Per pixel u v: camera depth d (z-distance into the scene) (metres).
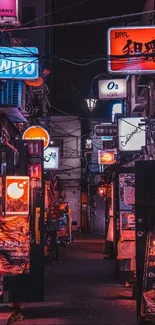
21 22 13.02
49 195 23.62
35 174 10.86
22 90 16.59
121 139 19.83
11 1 12.69
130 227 15.21
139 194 9.00
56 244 21.45
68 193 45.56
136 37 13.97
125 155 24.28
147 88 18.25
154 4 20.12
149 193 8.98
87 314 10.90
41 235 10.68
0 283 10.54
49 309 11.45
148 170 9.01
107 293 13.66
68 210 30.58
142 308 8.77
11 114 16.03
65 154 44.28
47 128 30.48
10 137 17.30
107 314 10.90
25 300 10.54
